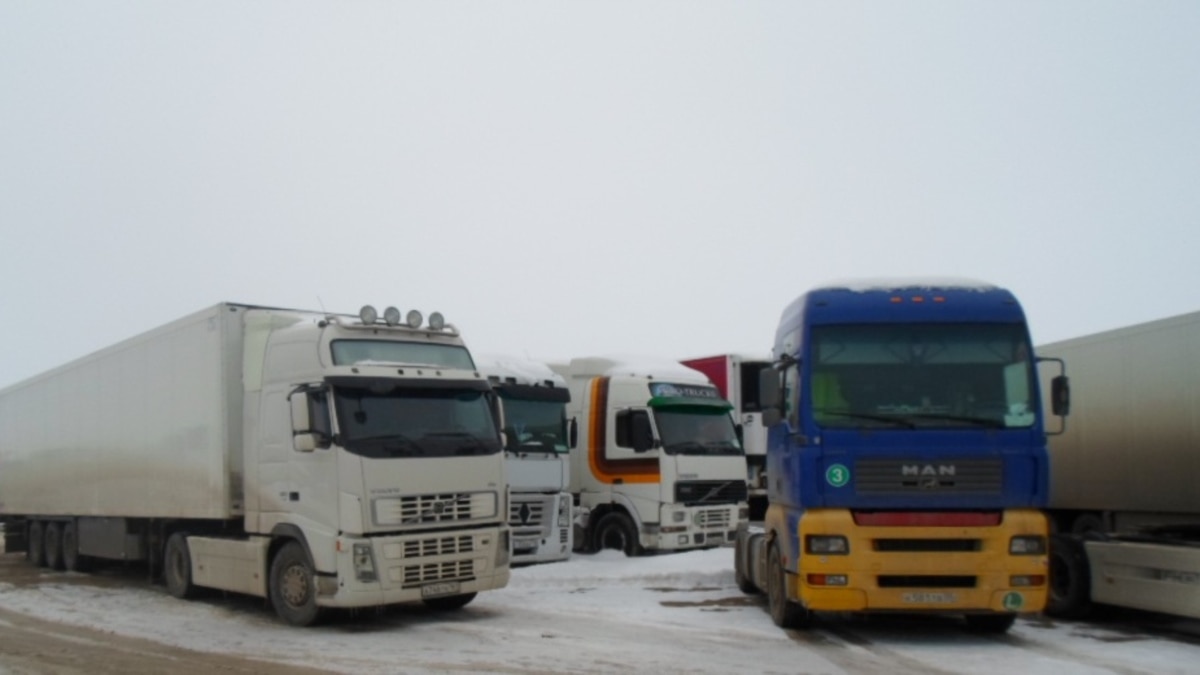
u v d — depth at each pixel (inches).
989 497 374.6
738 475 756.0
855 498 376.8
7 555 980.6
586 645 398.3
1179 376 463.8
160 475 579.2
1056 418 554.3
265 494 482.0
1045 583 372.5
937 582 374.0
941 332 393.1
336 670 355.6
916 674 336.8
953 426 380.2
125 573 746.8
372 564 430.3
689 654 376.2
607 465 746.8
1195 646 387.2
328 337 456.4
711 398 760.3
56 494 740.0
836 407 386.3
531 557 672.4
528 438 685.3
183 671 362.0
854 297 401.1
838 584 373.1
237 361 520.7
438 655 381.1
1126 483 498.0
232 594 583.5
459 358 497.0
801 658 366.3
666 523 708.0
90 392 689.6
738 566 550.6
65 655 402.3
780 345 470.0
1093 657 365.1
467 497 465.1
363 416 442.6
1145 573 412.8
